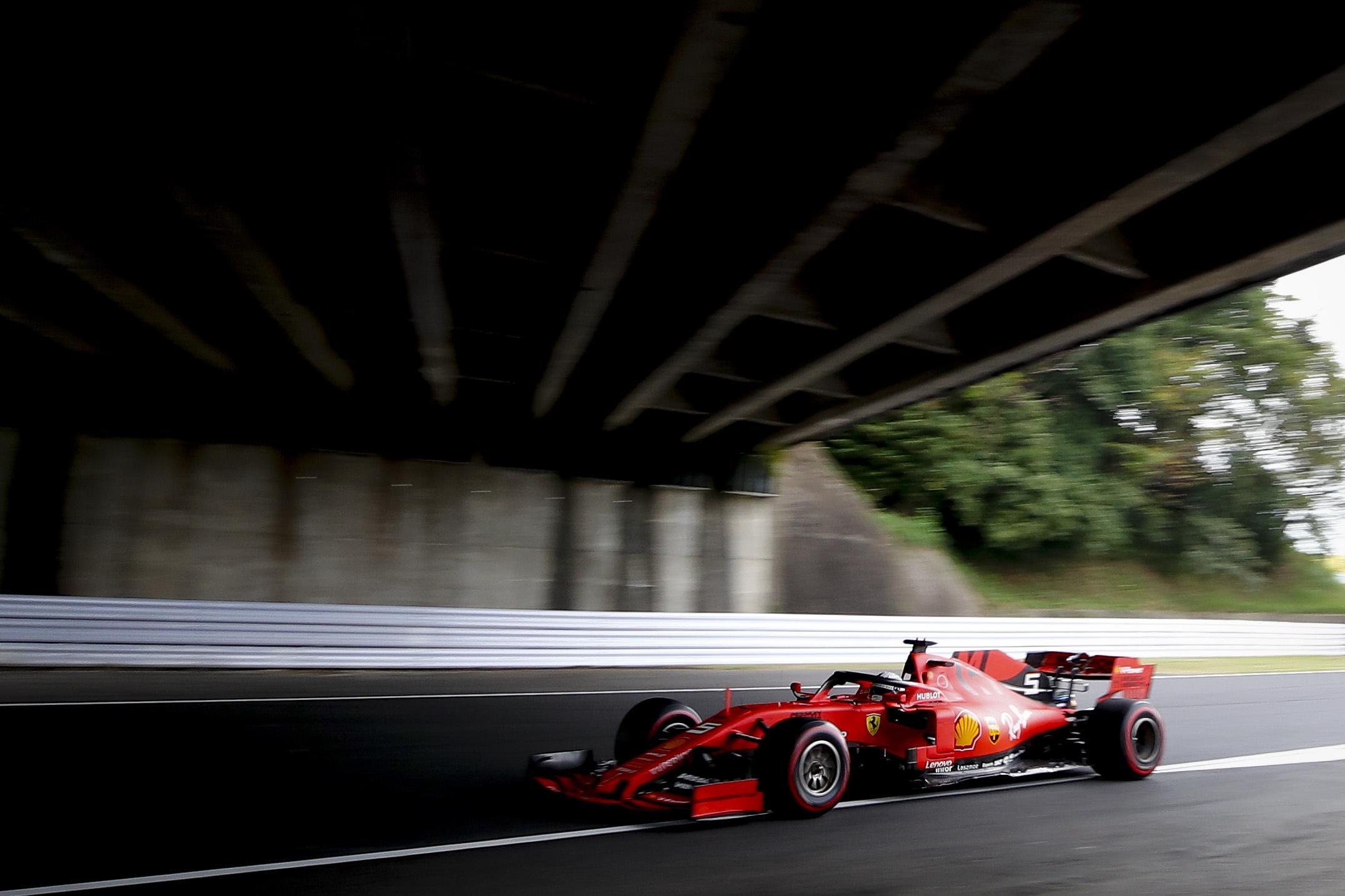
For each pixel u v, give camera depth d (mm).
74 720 7172
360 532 13703
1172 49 4926
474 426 14633
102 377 12539
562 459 15195
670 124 4973
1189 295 7305
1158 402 22281
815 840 4672
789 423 14562
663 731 5629
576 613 12500
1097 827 5211
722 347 11305
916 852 4551
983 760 6086
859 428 21250
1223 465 24062
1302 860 4703
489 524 14539
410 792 5418
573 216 6859
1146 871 4414
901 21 4500
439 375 11477
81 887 3613
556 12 4434
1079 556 23188
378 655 11375
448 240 7203
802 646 13719
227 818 4711
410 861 4105
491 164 6234
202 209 6211
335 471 13703
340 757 6309
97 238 7305
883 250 8047
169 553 12633
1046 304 8602
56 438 12258
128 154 5617
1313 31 4301
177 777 5543
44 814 4633
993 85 4633
